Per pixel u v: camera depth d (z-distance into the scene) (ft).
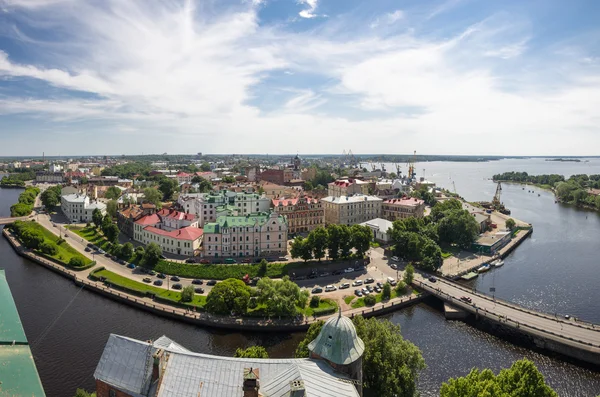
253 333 395.14
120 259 592.19
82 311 431.84
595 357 335.67
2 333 185.57
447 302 449.06
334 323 213.05
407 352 258.16
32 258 598.75
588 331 370.94
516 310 421.59
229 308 414.00
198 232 636.48
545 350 360.28
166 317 422.41
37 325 397.39
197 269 536.01
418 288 495.00
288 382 179.83
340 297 466.70
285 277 450.30
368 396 246.06
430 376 317.01
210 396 178.50
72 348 353.51
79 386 300.61
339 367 204.13
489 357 346.95
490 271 588.09
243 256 600.39
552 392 203.10
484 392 192.54
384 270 561.84
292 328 398.21
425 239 593.83
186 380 182.70
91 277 516.73
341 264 570.05
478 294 467.11
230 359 196.24
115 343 198.49
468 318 424.46
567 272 575.38
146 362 188.55
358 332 262.26
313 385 177.47
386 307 442.09
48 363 329.52
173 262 556.92
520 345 369.30
